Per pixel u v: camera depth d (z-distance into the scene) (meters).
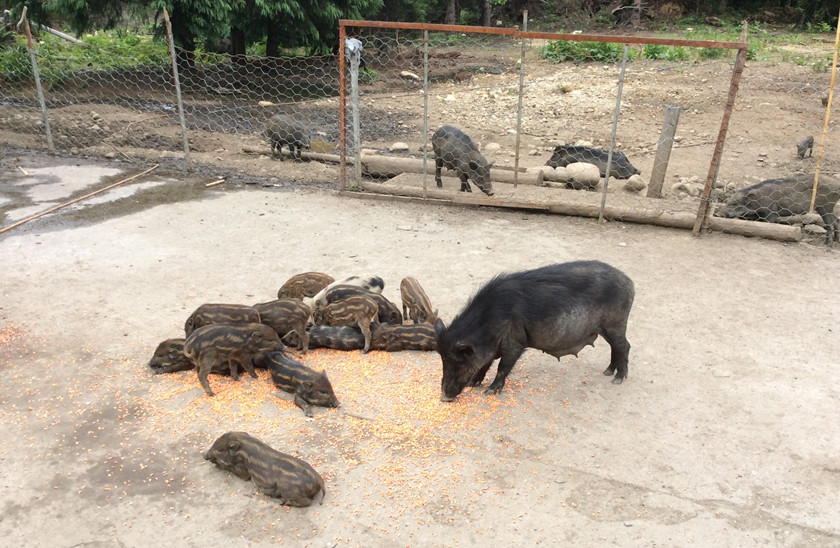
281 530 4.29
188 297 7.59
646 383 6.07
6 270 8.25
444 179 12.83
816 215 10.27
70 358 6.29
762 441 5.27
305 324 6.44
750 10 38.22
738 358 6.50
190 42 22.06
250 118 18.84
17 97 19.16
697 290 8.02
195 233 9.66
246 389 5.84
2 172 12.52
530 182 12.65
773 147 16.38
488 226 10.23
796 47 30.20
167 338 6.67
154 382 5.93
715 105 20.86
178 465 4.90
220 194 11.61
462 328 5.40
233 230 9.82
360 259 8.79
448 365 5.46
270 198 11.47
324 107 20.80
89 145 14.70
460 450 5.11
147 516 4.41
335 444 5.13
